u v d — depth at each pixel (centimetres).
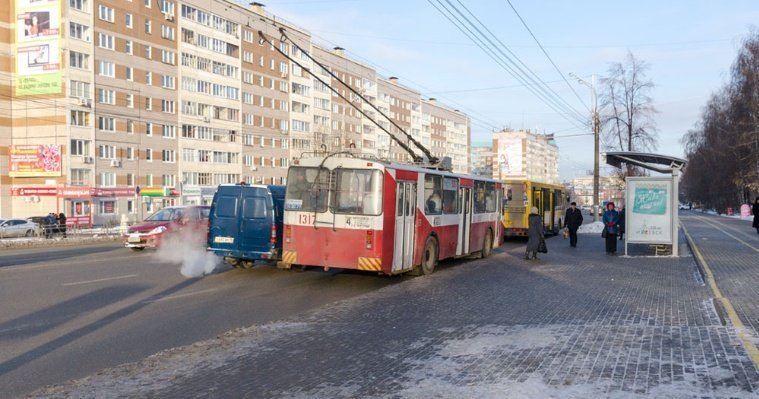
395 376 618
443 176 1658
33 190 5141
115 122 6084
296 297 1202
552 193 3369
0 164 5741
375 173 1340
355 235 1344
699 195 9875
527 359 672
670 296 1157
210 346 757
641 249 2359
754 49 4875
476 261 1914
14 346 782
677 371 612
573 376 601
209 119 7175
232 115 7525
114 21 6050
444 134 12938
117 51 6088
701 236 3119
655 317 931
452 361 671
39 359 720
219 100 7312
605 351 704
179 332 873
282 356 705
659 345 730
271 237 1521
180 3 6788
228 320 964
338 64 9362
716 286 1271
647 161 2289
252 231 1541
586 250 2336
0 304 1079
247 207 1551
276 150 8231
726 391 546
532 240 1944
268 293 1252
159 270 1609
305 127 8712
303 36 8650
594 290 1248
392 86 10844
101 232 3353
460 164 13688
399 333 828
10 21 5769
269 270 1642
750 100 4878
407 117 11381
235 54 7562
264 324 897
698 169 8338
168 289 1284
